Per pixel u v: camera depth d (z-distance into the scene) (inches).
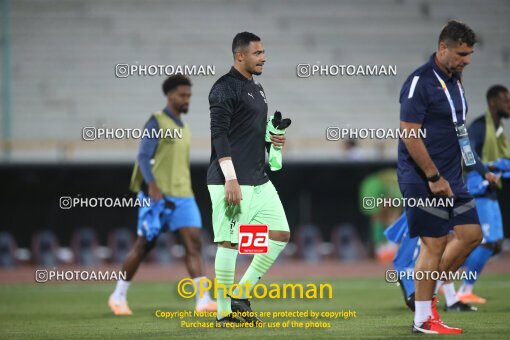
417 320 936.3
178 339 913.5
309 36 3654.0
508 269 2283.5
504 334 927.0
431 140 928.9
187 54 3558.1
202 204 2568.9
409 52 3654.0
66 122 3403.1
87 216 2593.5
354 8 3722.9
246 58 992.2
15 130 3383.4
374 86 3533.5
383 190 2519.7
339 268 2388.0
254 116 991.0
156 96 3481.8
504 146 1354.6
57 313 1305.4
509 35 3695.9
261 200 1005.2
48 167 2492.6
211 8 3678.6
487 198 1350.9
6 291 1756.9
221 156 968.9
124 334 983.0
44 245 2546.8
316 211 2608.3
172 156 1325.0
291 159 2532.0
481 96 3592.5
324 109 3491.6
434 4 3750.0
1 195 2519.7
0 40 3516.2
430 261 925.2
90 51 3543.3
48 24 3585.1
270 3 3710.6
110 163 2497.5
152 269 2439.7
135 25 3624.5
